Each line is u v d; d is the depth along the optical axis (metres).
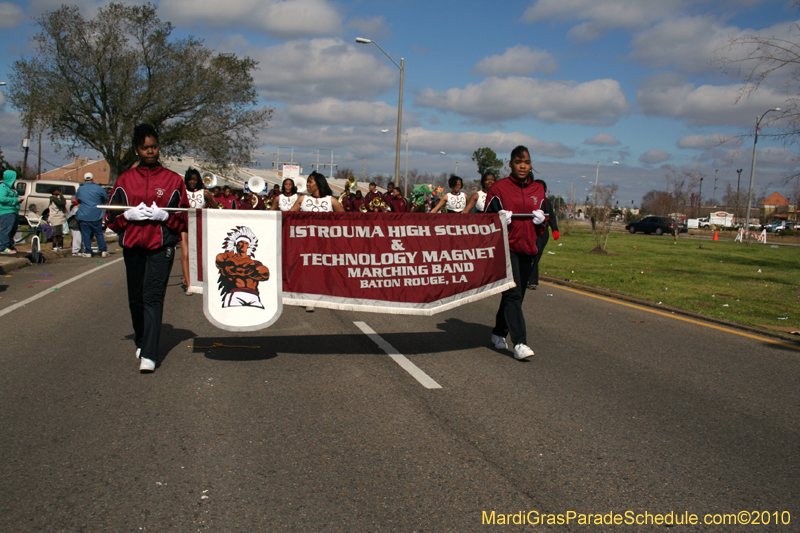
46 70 36.97
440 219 5.77
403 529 2.86
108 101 38.62
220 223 5.36
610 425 4.29
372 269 5.63
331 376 5.29
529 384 5.21
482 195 10.92
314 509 3.02
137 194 5.09
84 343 6.28
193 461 3.53
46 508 2.97
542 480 3.40
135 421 4.12
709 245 32.94
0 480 3.25
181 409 4.37
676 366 5.98
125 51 38.19
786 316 9.09
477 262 5.88
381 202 18.78
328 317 8.16
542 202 6.01
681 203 47.59
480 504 3.11
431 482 3.34
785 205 100.81
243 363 5.63
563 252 22.67
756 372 5.85
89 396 4.60
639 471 3.56
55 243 17.50
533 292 11.30
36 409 4.30
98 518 2.89
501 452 3.76
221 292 5.40
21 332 6.77
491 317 8.50
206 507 3.01
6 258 13.83
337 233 5.55
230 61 41.28
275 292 5.47
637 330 7.79
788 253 27.64
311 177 7.61
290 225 5.49
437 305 5.78
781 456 3.84
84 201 16.30
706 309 9.53
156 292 5.25
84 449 3.65
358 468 3.49
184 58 39.62
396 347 6.45
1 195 14.47
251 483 3.27
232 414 4.29
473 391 4.96
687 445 3.97
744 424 4.40
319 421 4.20
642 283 12.91
